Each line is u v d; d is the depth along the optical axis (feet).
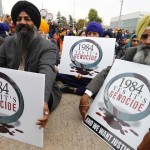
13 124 5.57
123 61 6.61
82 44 9.64
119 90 6.31
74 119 7.23
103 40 9.39
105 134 6.11
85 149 5.77
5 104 5.47
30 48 7.19
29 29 7.18
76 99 9.09
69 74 9.87
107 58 9.30
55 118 7.25
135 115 5.76
